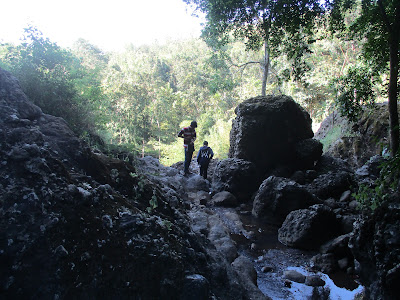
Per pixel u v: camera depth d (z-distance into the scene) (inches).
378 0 179.3
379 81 221.5
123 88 1520.7
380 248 112.3
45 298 68.9
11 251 69.7
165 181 240.1
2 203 74.8
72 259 76.5
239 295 109.6
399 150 111.7
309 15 243.6
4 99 112.3
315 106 977.5
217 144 836.6
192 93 1987.0
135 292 83.0
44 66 185.9
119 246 88.1
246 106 332.5
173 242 103.7
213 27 424.8
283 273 158.4
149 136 1393.9
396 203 112.9
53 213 79.9
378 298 114.6
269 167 331.6
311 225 190.5
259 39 392.8
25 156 85.9
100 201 98.3
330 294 139.0
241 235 210.2
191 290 90.0
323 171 328.8
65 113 182.5
